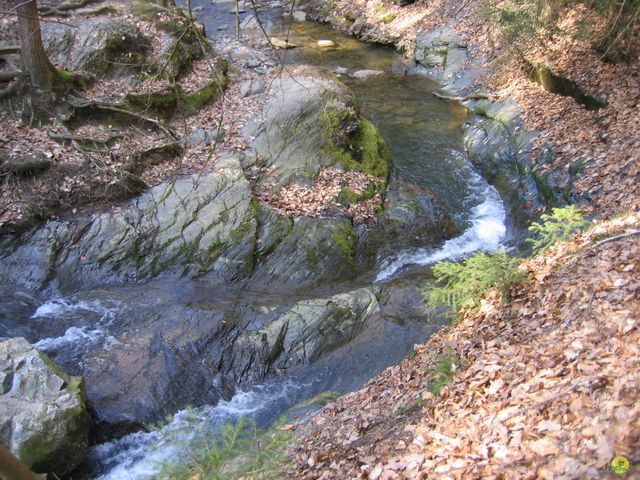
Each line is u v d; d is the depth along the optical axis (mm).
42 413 7184
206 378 8938
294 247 11195
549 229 7945
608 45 13727
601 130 12344
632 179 10398
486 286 7480
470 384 5738
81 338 9367
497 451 4617
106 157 11922
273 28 24609
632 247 6684
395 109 17641
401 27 23094
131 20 15742
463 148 15242
